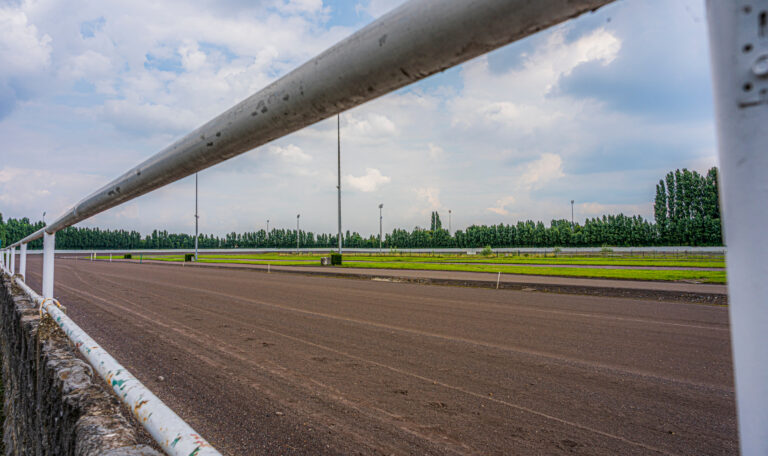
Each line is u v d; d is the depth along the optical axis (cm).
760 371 34
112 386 125
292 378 483
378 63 53
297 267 2819
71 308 1007
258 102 76
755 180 33
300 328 766
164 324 802
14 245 720
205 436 341
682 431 350
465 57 48
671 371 512
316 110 68
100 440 118
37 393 232
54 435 168
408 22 48
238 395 429
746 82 32
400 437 339
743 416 36
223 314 920
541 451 316
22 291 524
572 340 671
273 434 344
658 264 2739
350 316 891
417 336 700
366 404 407
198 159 100
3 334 613
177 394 432
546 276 1803
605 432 348
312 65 64
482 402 412
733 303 36
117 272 2430
